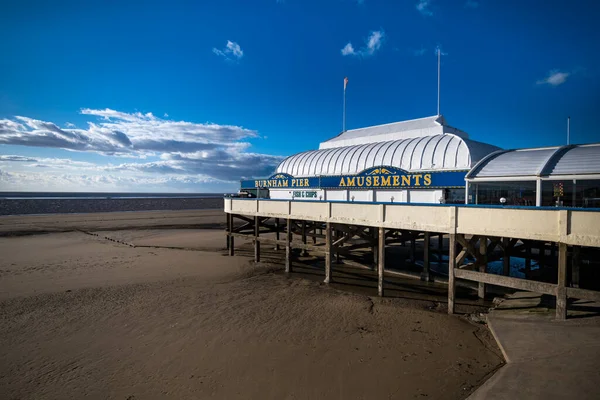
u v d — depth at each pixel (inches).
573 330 361.4
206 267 808.9
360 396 288.8
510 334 382.6
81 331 436.8
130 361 357.7
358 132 1514.5
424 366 334.0
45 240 1262.3
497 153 679.1
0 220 2009.1
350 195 1000.9
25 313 501.7
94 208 3275.1
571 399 237.9
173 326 450.0
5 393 303.9
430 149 980.6
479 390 273.0
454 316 490.0
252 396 293.9
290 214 785.6
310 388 303.7
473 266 561.9
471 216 467.8
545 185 557.3
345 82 1608.0
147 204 4180.6
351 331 431.2
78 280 682.2
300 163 1326.3
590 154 551.8
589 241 369.4
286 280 712.4
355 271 802.2
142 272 751.7
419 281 703.7
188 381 318.7
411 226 545.0
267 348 384.2
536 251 922.1
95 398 294.4
